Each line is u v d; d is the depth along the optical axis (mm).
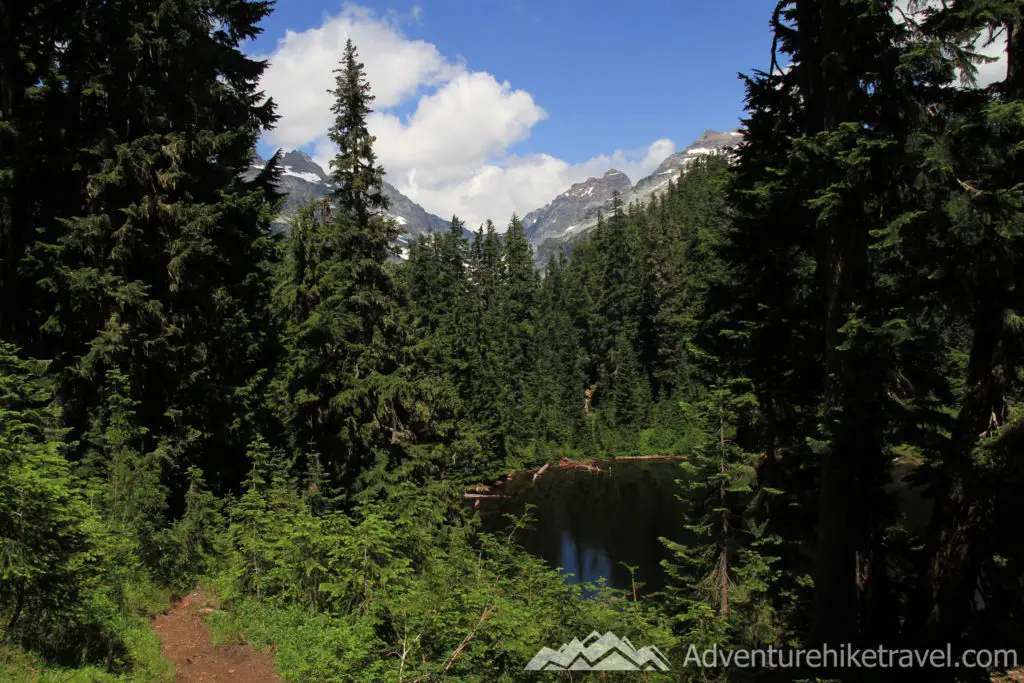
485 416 49656
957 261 9109
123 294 14086
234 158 18859
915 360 10242
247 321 17672
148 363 15070
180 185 16469
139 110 15781
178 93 16906
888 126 9695
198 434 15180
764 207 12258
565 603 9250
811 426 12062
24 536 6848
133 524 11414
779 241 12320
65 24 15062
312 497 14883
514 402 59375
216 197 17453
